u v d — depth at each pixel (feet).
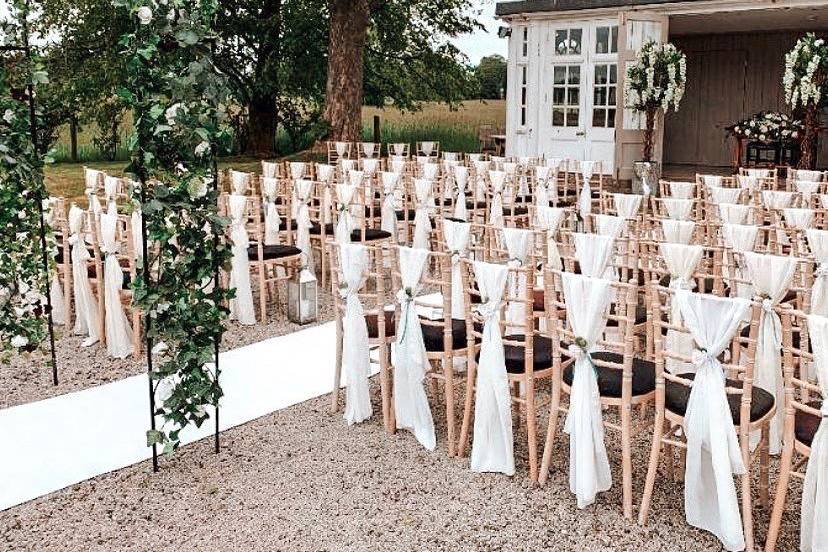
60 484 13.66
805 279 15.85
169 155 13.75
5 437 15.48
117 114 58.90
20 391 17.94
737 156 47.24
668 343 16.44
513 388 15.83
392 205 30.04
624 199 24.79
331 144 49.42
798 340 16.66
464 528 12.16
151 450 14.93
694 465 11.77
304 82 63.16
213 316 14.39
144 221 13.85
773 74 59.47
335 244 16.08
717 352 11.32
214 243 14.38
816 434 10.66
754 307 11.05
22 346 18.98
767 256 14.03
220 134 13.82
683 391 12.39
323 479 13.79
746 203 27.09
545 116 50.72
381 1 59.57
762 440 12.44
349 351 15.85
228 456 14.71
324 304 25.36
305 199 27.81
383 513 12.63
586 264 16.67
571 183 46.50
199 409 14.43
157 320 14.02
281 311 24.50
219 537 12.00
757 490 13.21
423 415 15.03
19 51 18.11
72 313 24.06
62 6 58.44
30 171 18.10
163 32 13.08
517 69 51.37
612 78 47.85
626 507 12.37
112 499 13.17
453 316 18.89
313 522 12.38
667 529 12.08
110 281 19.72
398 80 67.56
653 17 45.50
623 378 12.21
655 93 43.50
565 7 48.06
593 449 12.51
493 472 13.98
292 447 15.08
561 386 13.35
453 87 67.36
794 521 12.31
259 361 19.90
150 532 12.17
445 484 13.58
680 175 54.75
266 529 12.20
